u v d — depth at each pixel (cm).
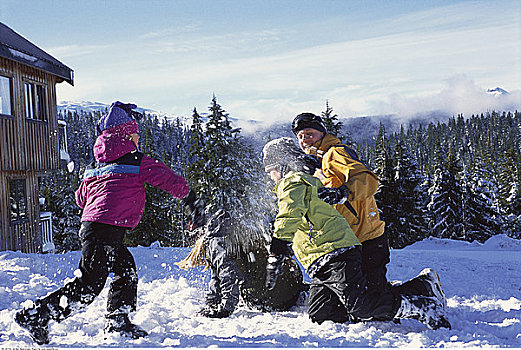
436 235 4588
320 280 330
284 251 312
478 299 445
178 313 375
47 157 1777
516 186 5550
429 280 334
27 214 1711
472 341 290
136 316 349
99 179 306
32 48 1764
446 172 4550
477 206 4803
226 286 365
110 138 313
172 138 18612
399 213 3969
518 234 5194
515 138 17588
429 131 19500
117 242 296
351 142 3353
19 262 564
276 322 347
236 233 372
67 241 4359
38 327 276
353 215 339
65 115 17188
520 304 409
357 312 313
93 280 288
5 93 1542
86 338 297
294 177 319
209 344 283
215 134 1797
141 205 311
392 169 4006
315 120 367
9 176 1602
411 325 340
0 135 1491
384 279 332
